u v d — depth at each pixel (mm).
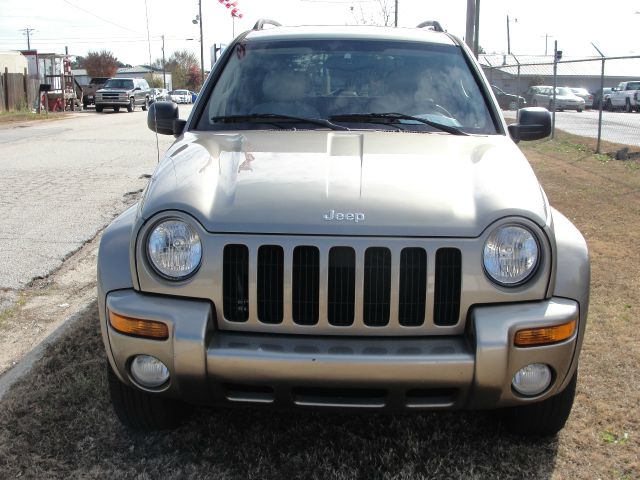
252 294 2617
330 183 2799
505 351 2555
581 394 3633
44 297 5121
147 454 3061
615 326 4547
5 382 3709
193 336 2566
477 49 17078
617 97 34969
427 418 3408
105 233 2902
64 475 2900
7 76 29844
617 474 2943
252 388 2658
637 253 6281
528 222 2625
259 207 2676
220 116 3795
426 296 2602
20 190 9273
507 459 3049
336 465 3002
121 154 13602
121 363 2729
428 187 2789
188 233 2635
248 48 4184
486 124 3721
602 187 9688
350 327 2629
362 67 3990
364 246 2590
